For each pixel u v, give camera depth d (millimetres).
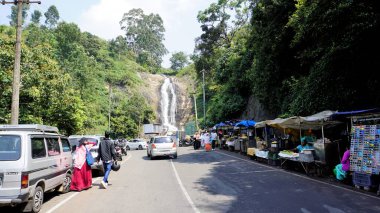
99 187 11172
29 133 7719
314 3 12305
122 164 19781
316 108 16578
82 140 11039
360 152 9727
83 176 10750
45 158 8312
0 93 16391
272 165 16125
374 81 13773
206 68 61688
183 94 92500
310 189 9633
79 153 10781
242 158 20766
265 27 22609
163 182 11859
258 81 26516
